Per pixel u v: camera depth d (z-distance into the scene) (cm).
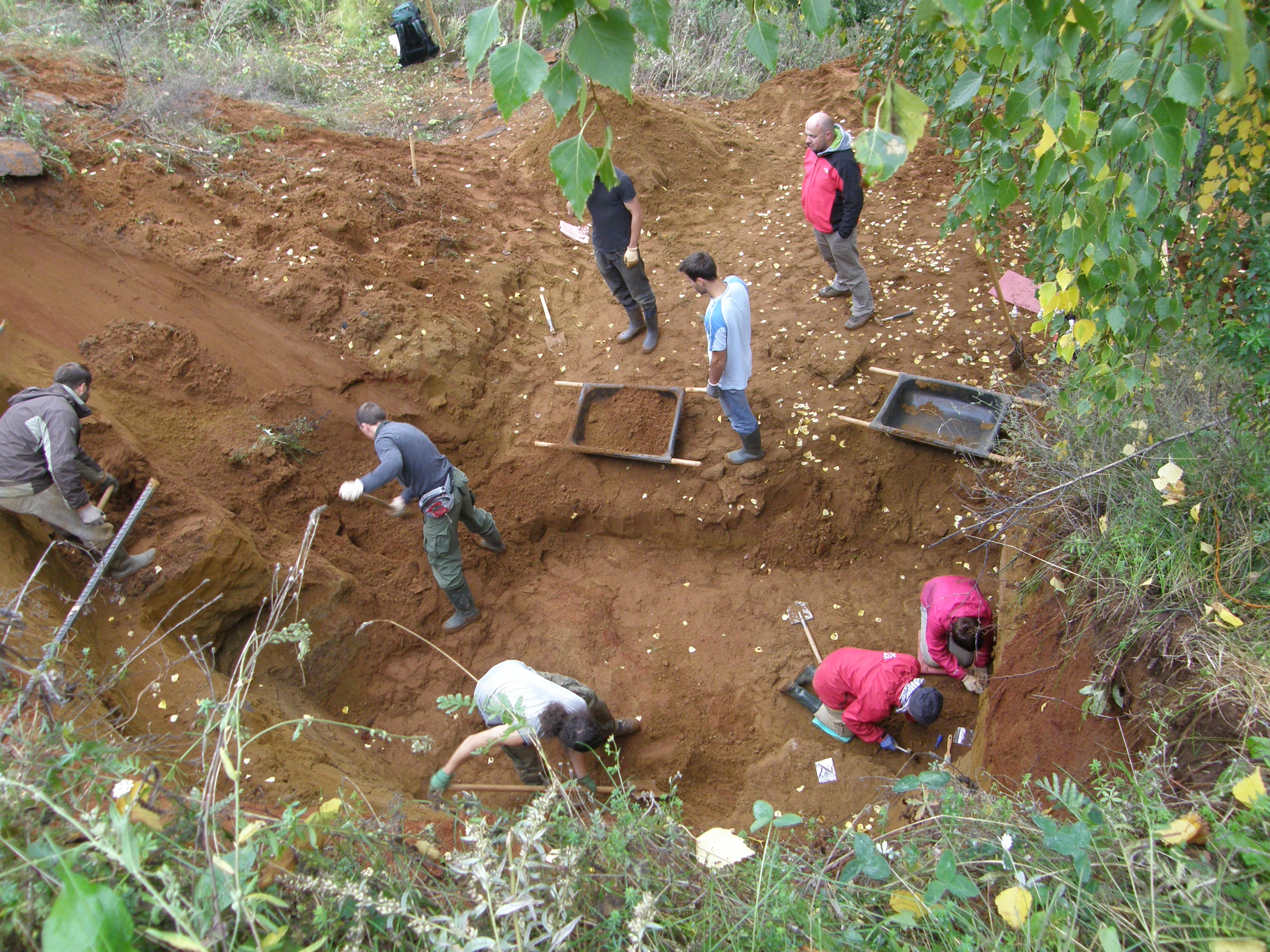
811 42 1074
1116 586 349
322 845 232
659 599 575
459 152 861
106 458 469
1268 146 279
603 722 446
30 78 694
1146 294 268
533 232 783
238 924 176
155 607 445
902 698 422
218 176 664
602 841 230
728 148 900
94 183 600
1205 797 236
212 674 408
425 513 500
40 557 426
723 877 234
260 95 945
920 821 264
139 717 391
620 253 599
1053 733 353
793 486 579
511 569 591
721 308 493
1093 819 234
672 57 1061
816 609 552
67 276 550
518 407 647
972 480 550
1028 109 223
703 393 621
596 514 602
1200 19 146
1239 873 208
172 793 229
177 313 567
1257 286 325
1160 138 203
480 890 204
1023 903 205
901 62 516
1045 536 425
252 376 568
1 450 399
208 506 491
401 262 671
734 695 512
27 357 498
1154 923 197
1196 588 316
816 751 463
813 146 568
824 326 652
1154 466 357
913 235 731
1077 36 204
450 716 505
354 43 1141
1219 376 362
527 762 419
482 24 162
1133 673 324
